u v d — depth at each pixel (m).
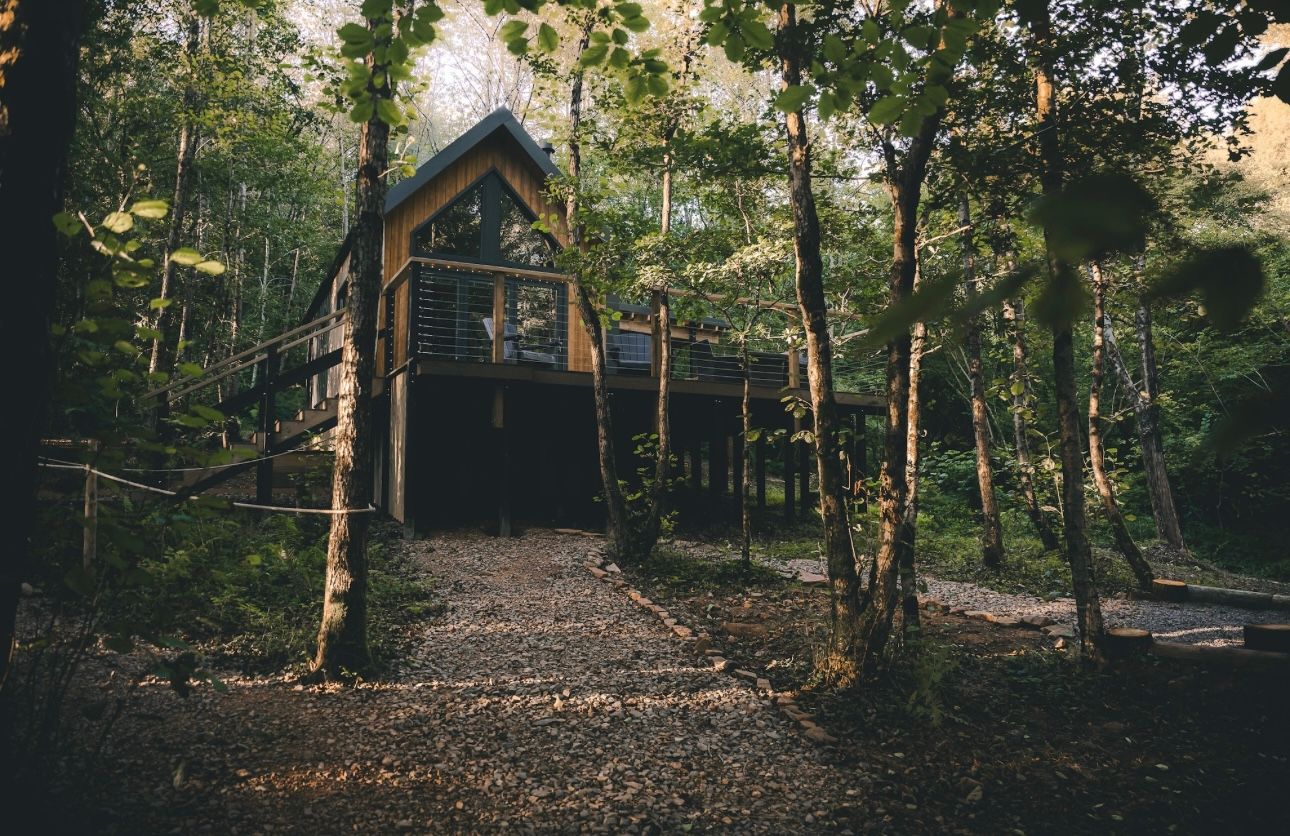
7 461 2.34
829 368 5.84
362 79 2.87
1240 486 15.19
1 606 2.39
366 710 4.99
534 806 4.01
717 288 9.04
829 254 10.32
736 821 3.95
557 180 9.49
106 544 3.10
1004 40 5.69
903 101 2.41
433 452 12.73
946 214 8.23
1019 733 5.01
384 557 9.07
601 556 9.59
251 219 18.02
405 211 12.52
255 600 6.55
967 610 8.16
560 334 13.48
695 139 8.14
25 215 2.31
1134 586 9.75
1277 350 12.53
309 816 3.77
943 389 16.94
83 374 2.96
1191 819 4.04
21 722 3.93
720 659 6.16
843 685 5.59
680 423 14.15
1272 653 6.12
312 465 10.14
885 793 4.27
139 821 3.49
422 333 12.48
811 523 13.49
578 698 5.38
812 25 5.26
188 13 11.95
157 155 14.48
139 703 4.62
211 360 17.16
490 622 6.98
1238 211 9.62
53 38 2.36
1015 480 12.61
